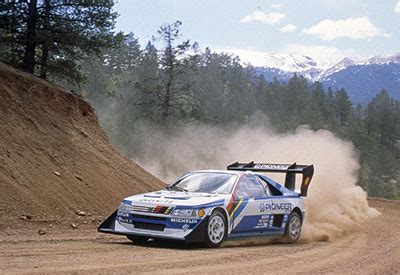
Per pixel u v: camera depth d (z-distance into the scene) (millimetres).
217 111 102750
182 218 10984
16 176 14922
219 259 9812
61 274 7574
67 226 13789
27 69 22453
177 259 9531
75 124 19828
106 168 18703
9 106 17641
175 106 50250
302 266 9578
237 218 11938
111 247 10773
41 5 22469
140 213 11266
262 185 13062
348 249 12469
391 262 10609
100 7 22969
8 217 13156
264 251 11352
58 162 16969
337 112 150000
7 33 22469
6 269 7801
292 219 13578
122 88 77625
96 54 23891
